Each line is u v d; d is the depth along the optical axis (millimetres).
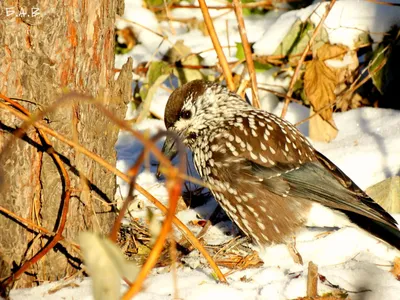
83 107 7914
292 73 13531
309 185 9523
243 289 8016
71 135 7812
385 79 13094
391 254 9062
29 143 7715
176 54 13977
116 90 8492
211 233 10000
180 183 5297
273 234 9547
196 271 8547
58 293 7715
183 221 10305
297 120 13195
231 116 10008
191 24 15359
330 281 8008
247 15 15562
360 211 9039
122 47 14719
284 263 9102
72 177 7949
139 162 5559
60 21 7543
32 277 7984
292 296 7699
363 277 8117
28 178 7801
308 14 13312
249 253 9359
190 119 10180
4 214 7781
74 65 7766
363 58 13945
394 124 12438
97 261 5230
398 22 13016
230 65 13328
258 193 9531
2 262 7840
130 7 15094
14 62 7535
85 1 7773
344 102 13367
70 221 8039
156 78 13461
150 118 13594
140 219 9859
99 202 8406
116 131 8516
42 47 7512
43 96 7633
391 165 11219
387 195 10227
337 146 12039
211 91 10195
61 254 8062
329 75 12344
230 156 9617
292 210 9547
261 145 9617
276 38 13453
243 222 9688
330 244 9250
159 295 7656
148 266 5266
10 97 7598
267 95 13641
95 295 5238
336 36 13094
